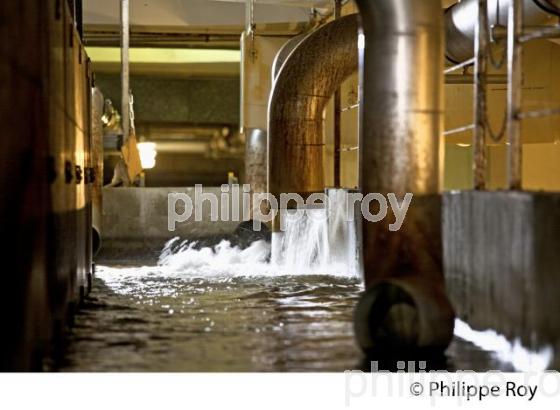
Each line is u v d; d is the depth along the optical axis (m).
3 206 5.50
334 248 12.70
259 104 18.75
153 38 22.05
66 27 8.36
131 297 10.43
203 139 27.09
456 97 16.20
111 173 27.11
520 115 6.87
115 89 26.78
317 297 10.18
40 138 6.61
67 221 8.35
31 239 6.24
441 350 6.81
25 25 6.13
